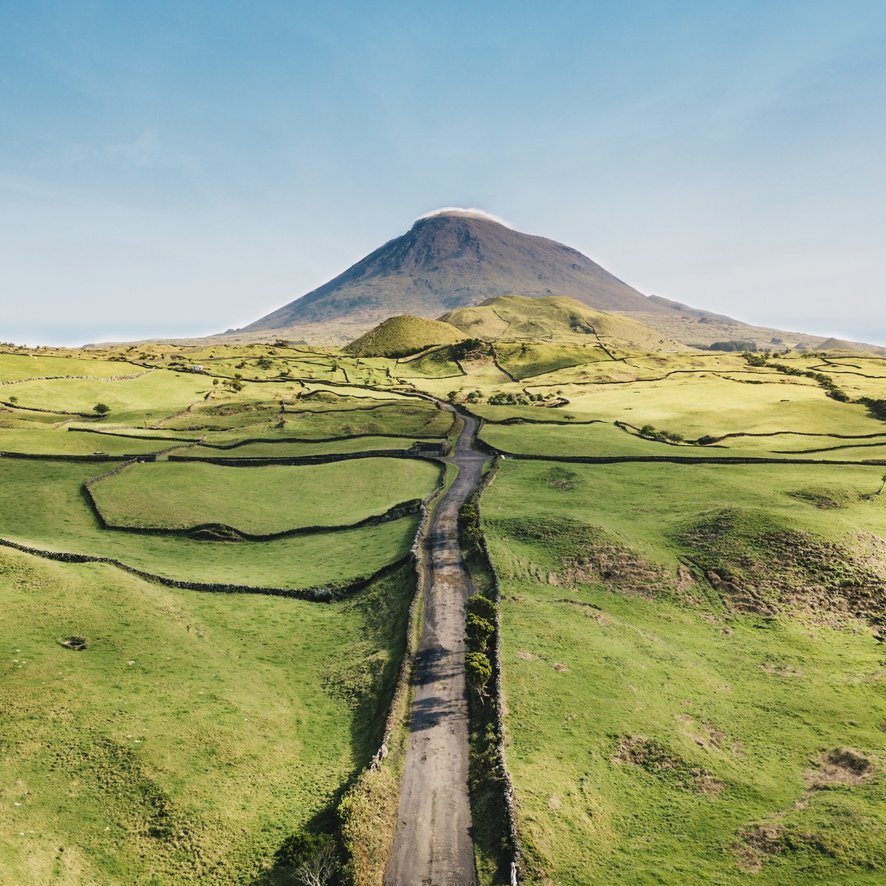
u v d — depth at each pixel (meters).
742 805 38.53
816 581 68.31
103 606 55.50
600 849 34.72
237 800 36.78
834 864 32.44
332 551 78.56
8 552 60.19
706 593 68.81
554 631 57.88
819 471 109.06
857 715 47.84
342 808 34.97
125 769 37.09
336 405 173.50
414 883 32.12
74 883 29.89
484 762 40.06
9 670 43.75
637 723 45.78
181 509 89.00
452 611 61.50
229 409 164.38
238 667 51.97
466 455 124.81
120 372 194.50
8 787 34.34
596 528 78.81
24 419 139.88
